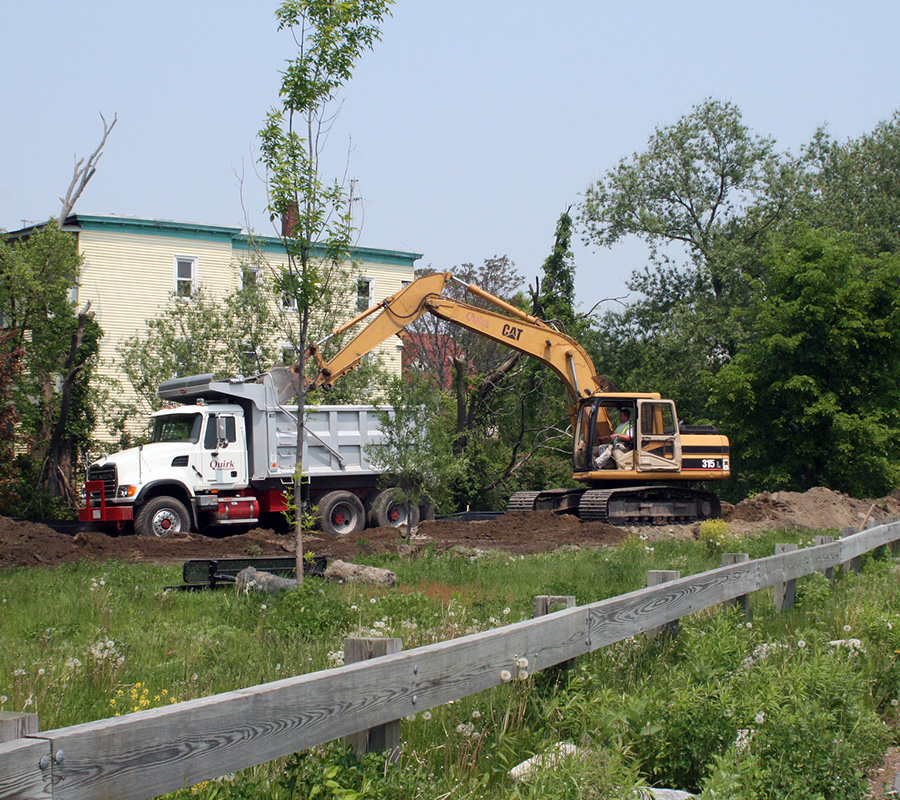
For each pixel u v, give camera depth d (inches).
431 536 856.9
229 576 491.5
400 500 775.1
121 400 1277.1
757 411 1393.9
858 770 208.8
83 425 1151.0
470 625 346.6
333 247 451.2
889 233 1846.7
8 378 899.4
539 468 1342.3
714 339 1659.7
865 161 2064.5
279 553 719.7
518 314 952.3
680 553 660.7
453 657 194.5
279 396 865.5
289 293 461.7
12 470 916.0
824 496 1087.6
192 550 737.0
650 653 286.2
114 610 413.1
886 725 245.1
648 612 277.7
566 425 1379.2
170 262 1355.8
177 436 864.3
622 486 986.7
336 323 1154.7
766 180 1798.7
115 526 841.5
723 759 184.4
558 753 189.6
